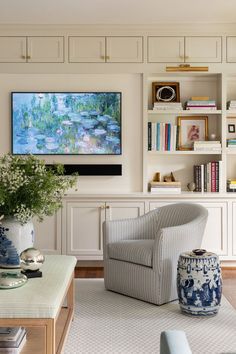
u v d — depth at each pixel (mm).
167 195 4996
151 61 5137
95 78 5273
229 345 2838
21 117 5258
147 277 3676
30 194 2916
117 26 5098
